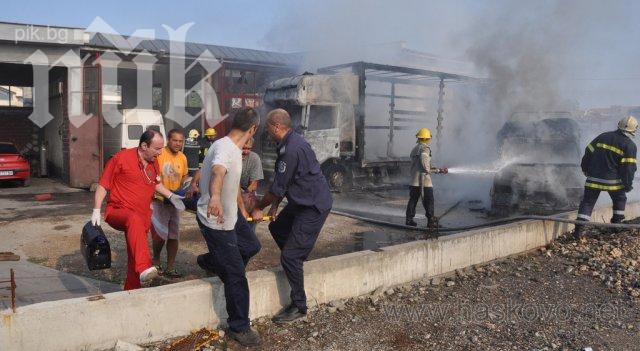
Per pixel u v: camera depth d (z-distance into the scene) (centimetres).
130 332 349
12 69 1636
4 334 304
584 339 398
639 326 428
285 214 428
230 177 354
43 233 714
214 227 357
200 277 509
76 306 327
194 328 378
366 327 413
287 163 391
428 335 401
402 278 521
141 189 421
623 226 673
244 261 406
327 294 455
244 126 358
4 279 490
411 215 798
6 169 1274
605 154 705
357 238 725
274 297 420
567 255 654
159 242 514
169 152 511
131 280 404
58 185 1364
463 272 575
